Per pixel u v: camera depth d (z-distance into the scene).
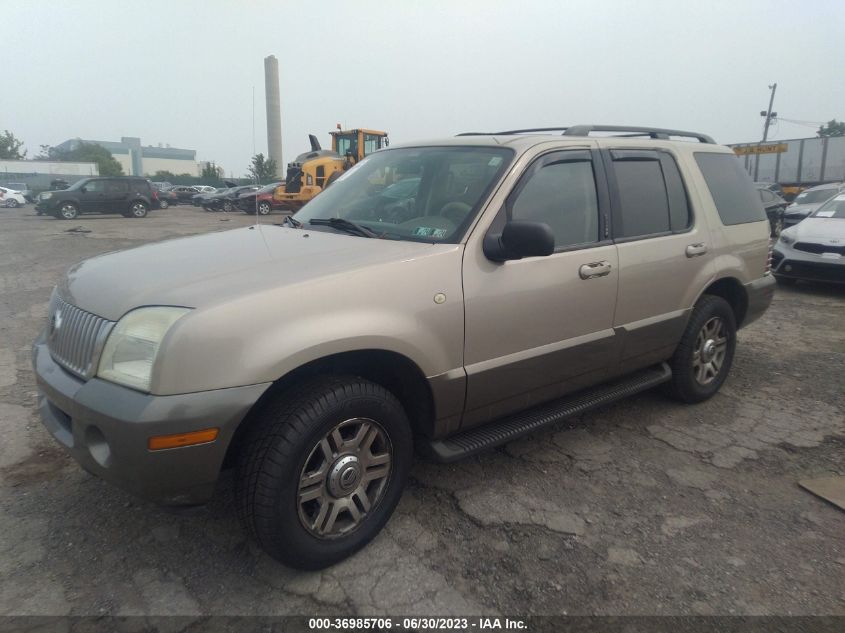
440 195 3.28
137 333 2.32
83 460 2.43
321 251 2.88
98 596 2.46
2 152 89.88
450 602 2.47
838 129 70.00
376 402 2.65
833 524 3.04
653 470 3.55
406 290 2.70
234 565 2.67
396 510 3.10
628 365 3.86
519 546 2.82
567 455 3.72
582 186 3.52
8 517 2.96
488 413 3.16
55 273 10.29
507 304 3.04
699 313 4.24
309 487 2.53
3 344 5.87
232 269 2.65
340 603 2.46
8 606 2.39
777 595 2.54
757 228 4.75
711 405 4.52
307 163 23.47
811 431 4.09
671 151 4.21
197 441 2.23
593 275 3.41
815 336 6.39
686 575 2.65
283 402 2.46
